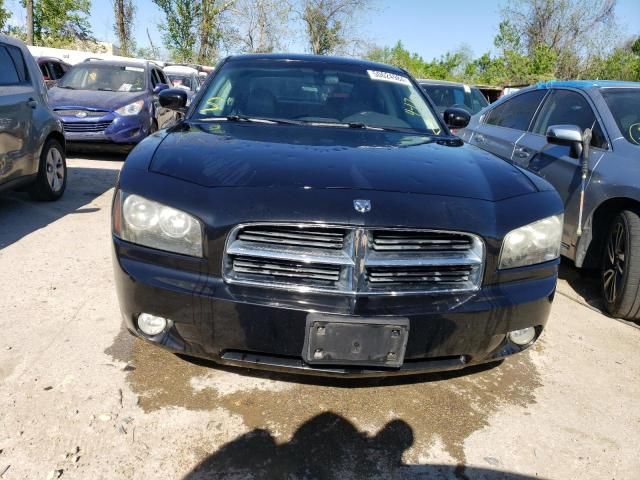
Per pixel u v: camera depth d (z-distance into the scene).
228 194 2.12
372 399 2.52
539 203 2.39
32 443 2.07
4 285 3.44
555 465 2.20
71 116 8.06
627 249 3.44
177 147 2.48
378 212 2.09
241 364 2.18
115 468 1.99
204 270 2.11
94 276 3.69
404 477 2.07
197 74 16.81
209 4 32.81
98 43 32.97
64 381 2.46
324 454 2.15
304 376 2.62
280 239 2.08
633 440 2.39
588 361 3.05
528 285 2.32
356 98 3.54
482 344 2.25
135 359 2.68
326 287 2.08
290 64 3.73
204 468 2.03
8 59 5.10
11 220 4.92
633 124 3.98
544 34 35.47
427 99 3.79
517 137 4.95
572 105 4.50
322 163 2.36
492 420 2.45
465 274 2.21
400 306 2.11
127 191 2.21
